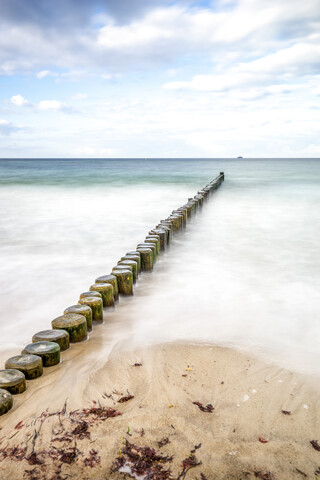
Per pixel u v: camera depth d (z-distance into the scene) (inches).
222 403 109.0
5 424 98.3
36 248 330.6
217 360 136.3
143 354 140.4
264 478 82.2
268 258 294.7
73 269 270.2
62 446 90.8
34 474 82.7
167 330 165.2
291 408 107.2
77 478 81.7
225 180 1216.8
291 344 152.4
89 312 156.9
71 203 652.1
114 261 291.1
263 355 141.5
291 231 402.3
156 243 273.6
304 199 697.0
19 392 111.0
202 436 94.8
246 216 506.0
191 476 82.4
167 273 255.4
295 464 86.4
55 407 105.7
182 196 773.3
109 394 112.8
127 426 98.0
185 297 209.6
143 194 807.1
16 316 190.2
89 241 359.6
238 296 211.8
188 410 105.3
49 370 125.6
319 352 145.4
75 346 145.2
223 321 176.6
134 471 83.7
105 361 133.6
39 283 240.2
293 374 126.9
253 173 1652.3
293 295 213.3
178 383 119.6
